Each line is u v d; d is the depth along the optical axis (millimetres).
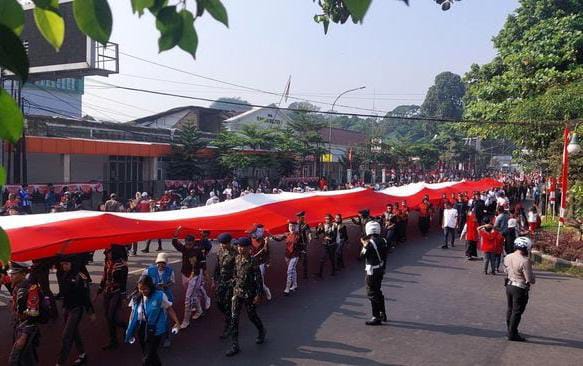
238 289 8539
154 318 7117
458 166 83562
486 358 8234
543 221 26391
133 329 7188
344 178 54594
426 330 9648
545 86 24594
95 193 28453
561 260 15750
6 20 1538
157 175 35062
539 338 9234
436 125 104688
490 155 101812
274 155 39719
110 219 9898
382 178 56750
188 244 10172
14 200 17969
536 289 13156
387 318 10398
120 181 31188
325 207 16328
